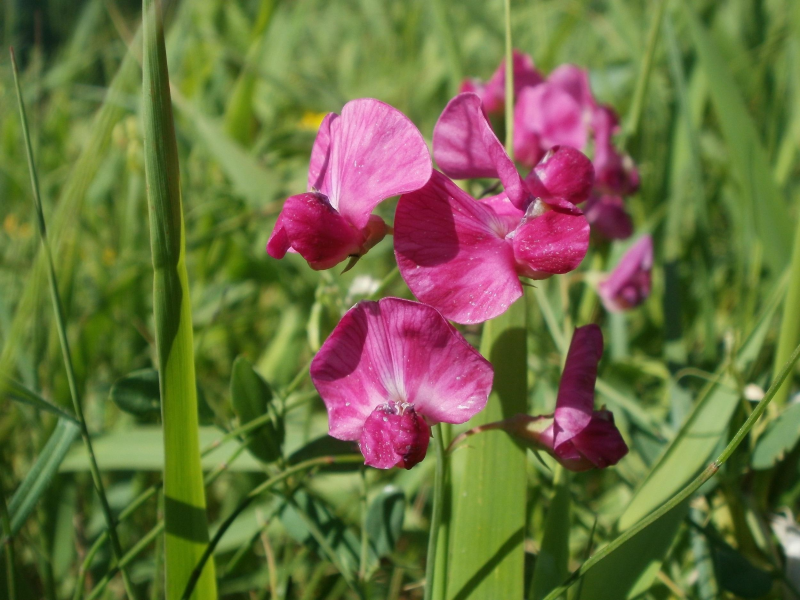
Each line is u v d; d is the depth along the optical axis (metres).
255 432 0.12
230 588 0.13
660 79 0.26
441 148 0.10
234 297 0.21
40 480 0.10
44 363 0.16
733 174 0.21
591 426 0.09
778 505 0.13
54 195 0.23
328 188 0.10
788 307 0.13
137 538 0.15
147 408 0.12
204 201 0.23
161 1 0.09
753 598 0.11
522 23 0.32
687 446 0.12
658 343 0.21
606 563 0.11
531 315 0.19
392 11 0.37
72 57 0.30
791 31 0.22
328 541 0.12
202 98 0.31
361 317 0.09
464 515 0.10
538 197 0.09
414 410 0.09
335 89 0.34
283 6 0.34
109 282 0.20
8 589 0.11
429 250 0.09
